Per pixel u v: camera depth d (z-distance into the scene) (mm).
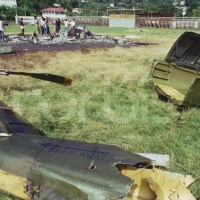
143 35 27000
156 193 3240
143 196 3318
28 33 26844
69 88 9000
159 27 43719
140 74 10609
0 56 13008
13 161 3869
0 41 18797
